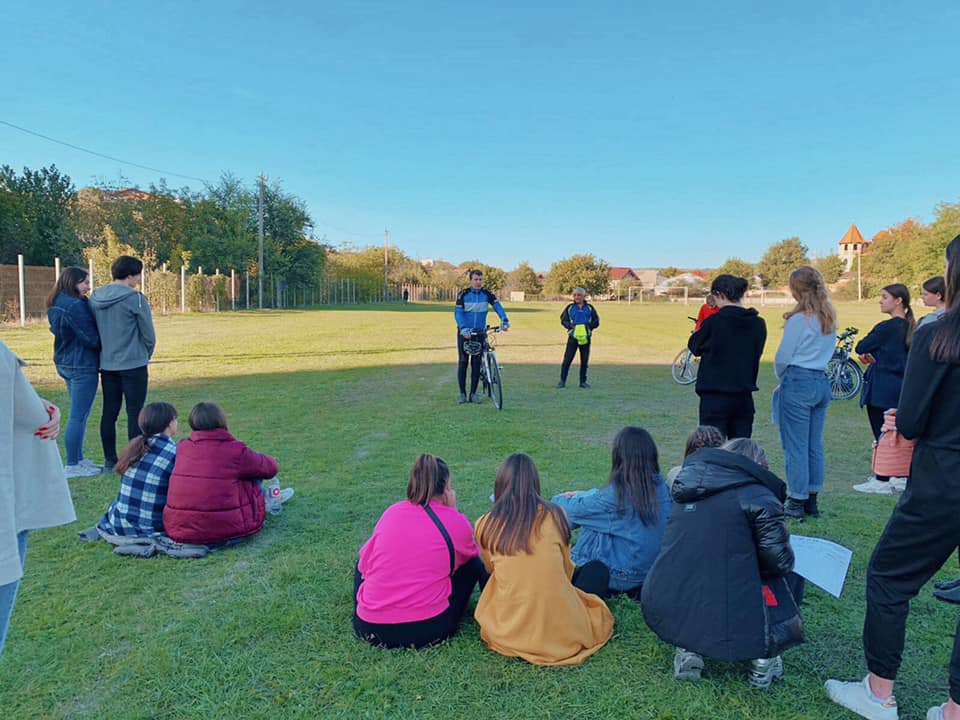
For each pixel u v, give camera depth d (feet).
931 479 7.83
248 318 109.29
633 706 8.99
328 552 14.24
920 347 7.85
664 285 362.12
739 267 328.29
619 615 11.39
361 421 28.25
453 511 10.87
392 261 306.35
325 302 204.64
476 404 32.60
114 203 138.31
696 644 9.04
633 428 12.21
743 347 16.37
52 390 33.58
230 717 8.73
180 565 13.56
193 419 14.46
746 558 9.01
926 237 194.29
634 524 11.95
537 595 9.95
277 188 180.86
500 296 340.18
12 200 116.37
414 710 8.88
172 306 116.06
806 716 8.80
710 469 9.36
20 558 6.85
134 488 14.53
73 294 19.19
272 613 11.50
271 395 34.40
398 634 10.21
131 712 8.82
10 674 9.70
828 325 15.84
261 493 15.35
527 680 9.56
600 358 55.67
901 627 8.46
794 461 16.31
